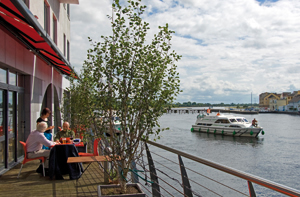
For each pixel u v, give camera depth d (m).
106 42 3.70
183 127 51.84
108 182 5.47
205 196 14.53
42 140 5.94
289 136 39.47
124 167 3.73
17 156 7.65
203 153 28.09
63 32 15.69
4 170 6.41
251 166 22.80
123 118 3.53
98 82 3.67
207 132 41.88
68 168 5.79
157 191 4.39
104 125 3.69
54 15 12.66
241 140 36.12
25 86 8.45
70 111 10.57
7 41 6.38
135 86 3.50
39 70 9.66
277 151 28.62
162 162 21.83
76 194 4.82
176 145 32.16
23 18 4.83
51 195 4.79
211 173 18.98
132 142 3.69
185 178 3.46
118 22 3.62
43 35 5.91
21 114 8.16
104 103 3.61
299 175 20.11
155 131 3.54
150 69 3.47
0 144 6.37
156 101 3.47
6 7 4.46
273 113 128.25
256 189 15.57
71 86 11.12
